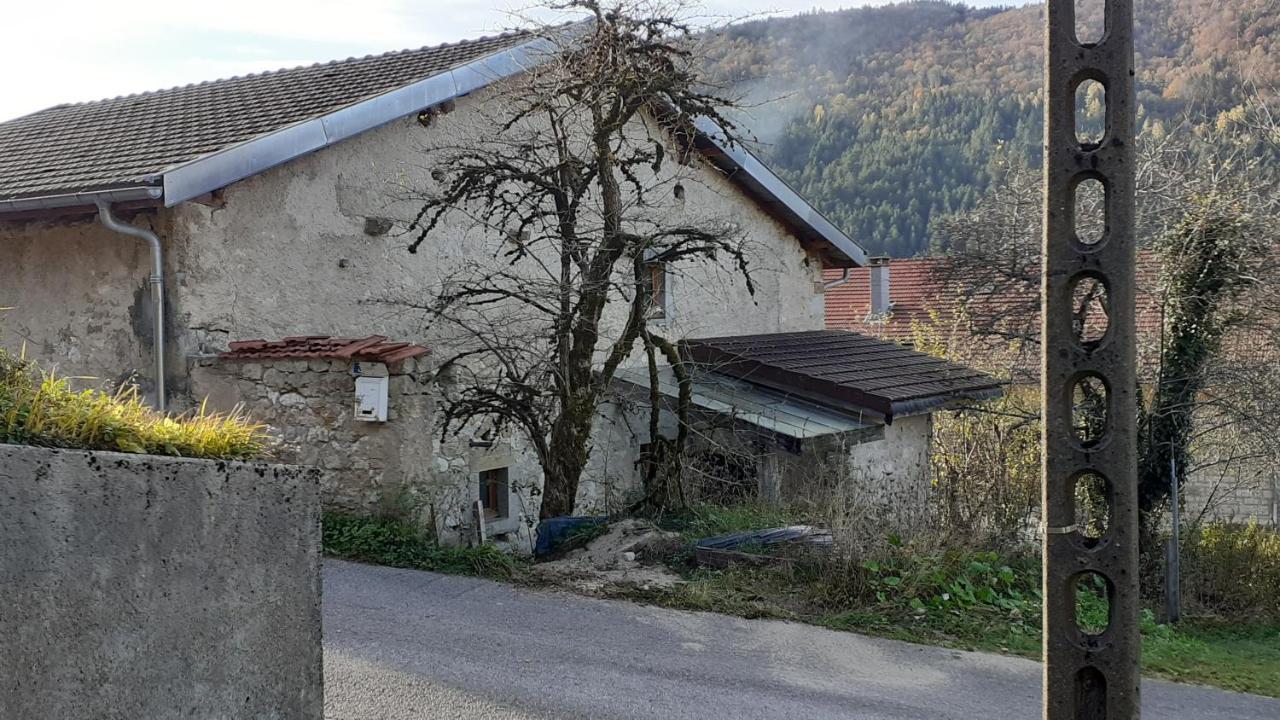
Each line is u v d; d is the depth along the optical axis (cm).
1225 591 1180
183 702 307
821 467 1121
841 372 1332
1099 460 344
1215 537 1248
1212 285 1238
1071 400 347
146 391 902
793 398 1300
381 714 483
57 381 328
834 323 2634
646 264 988
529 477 1178
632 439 1301
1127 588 342
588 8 898
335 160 998
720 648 652
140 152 968
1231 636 1033
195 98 1291
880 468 1317
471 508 1077
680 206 1383
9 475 259
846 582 780
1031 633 752
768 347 1412
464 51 1208
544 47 1010
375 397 827
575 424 962
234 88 1309
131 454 294
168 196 826
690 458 1112
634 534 905
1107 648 345
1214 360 1268
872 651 679
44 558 266
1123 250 338
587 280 934
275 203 948
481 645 607
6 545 257
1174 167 1384
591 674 573
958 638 723
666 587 778
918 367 1448
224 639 322
